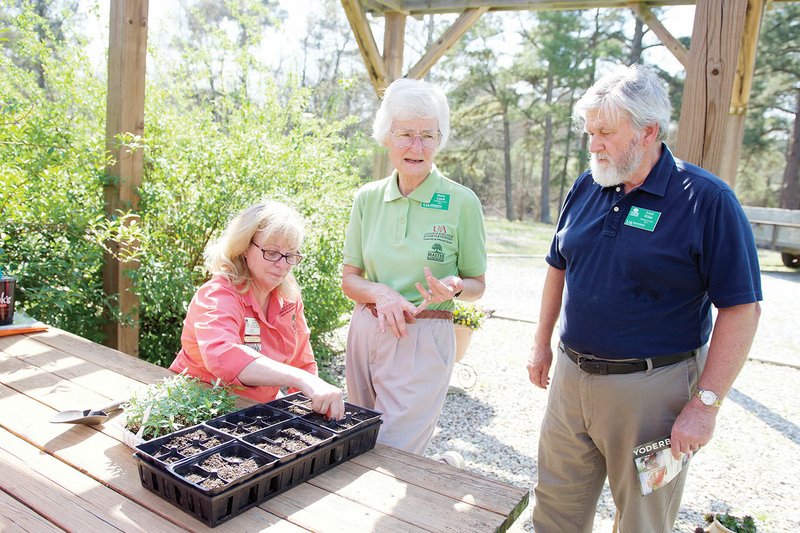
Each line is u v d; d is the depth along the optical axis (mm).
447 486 1385
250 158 4133
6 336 2361
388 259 2059
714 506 3072
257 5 6902
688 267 1662
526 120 24094
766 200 23312
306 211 4250
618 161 1693
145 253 3467
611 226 1784
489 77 22312
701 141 2725
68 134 3510
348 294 2146
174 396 1528
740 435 4027
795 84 20375
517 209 25922
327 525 1196
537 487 2166
